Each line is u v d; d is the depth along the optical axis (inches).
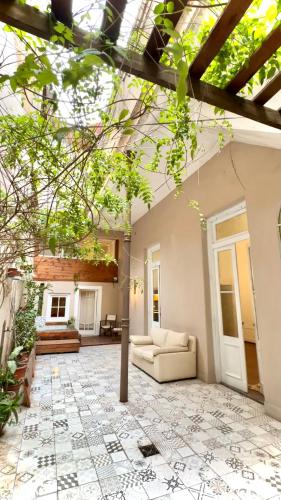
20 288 207.5
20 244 62.1
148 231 287.7
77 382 163.5
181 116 57.2
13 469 78.7
